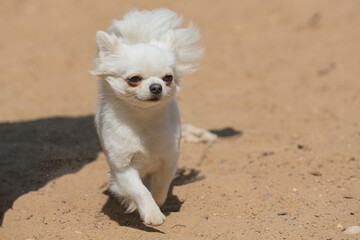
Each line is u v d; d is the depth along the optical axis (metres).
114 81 7.45
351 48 20.77
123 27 8.42
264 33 24.56
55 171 10.78
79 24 27.12
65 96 17.84
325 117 14.16
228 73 19.88
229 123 14.22
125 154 7.71
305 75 18.61
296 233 7.41
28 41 25.23
